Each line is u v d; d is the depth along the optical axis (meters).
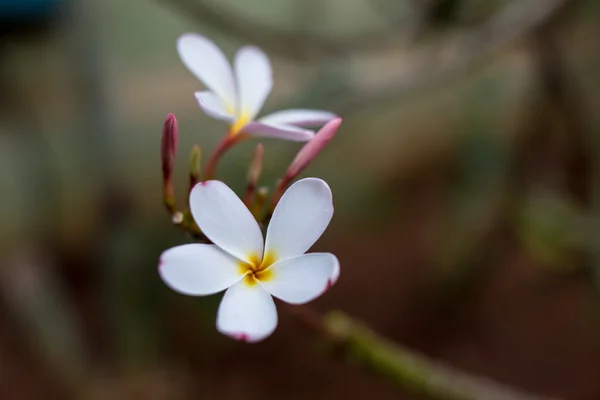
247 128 0.53
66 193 1.24
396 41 0.83
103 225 1.02
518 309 1.20
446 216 1.25
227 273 0.47
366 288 1.25
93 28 1.01
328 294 1.24
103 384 1.01
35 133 1.21
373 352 0.58
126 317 0.99
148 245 0.97
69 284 1.22
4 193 1.23
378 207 1.38
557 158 1.08
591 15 1.00
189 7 0.74
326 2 1.21
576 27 1.03
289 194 0.47
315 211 0.47
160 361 1.05
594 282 0.96
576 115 0.99
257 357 1.14
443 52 0.88
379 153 1.46
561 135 1.07
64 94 1.24
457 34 0.84
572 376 1.08
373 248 1.34
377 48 0.84
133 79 1.33
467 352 1.14
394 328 1.17
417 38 0.81
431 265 1.21
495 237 1.11
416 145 1.50
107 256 0.99
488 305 1.20
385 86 0.80
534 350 1.13
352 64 0.89
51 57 1.20
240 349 1.14
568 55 1.02
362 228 1.38
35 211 1.23
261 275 0.47
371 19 1.25
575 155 1.05
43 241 1.23
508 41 0.75
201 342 1.09
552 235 0.94
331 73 0.82
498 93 1.11
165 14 1.34
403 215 1.40
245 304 0.46
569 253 0.94
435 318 1.18
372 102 0.80
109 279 0.99
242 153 0.84
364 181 1.37
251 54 0.56
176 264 0.46
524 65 1.15
